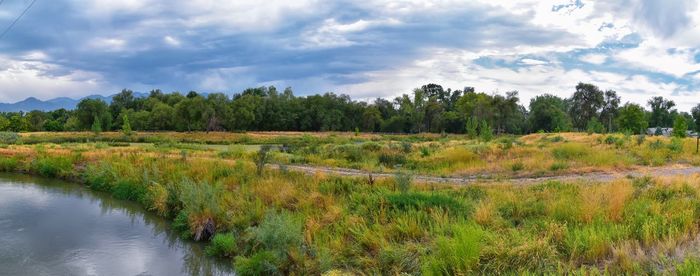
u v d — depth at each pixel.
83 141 60.56
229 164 25.55
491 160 27.95
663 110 122.50
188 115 92.94
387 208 13.76
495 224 11.74
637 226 10.27
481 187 18.02
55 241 15.41
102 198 22.58
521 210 13.04
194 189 16.88
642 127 83.06
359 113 121.38
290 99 123.50
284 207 16.05
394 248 10.80
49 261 13.48
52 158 31.98
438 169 25.97
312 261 11.20
